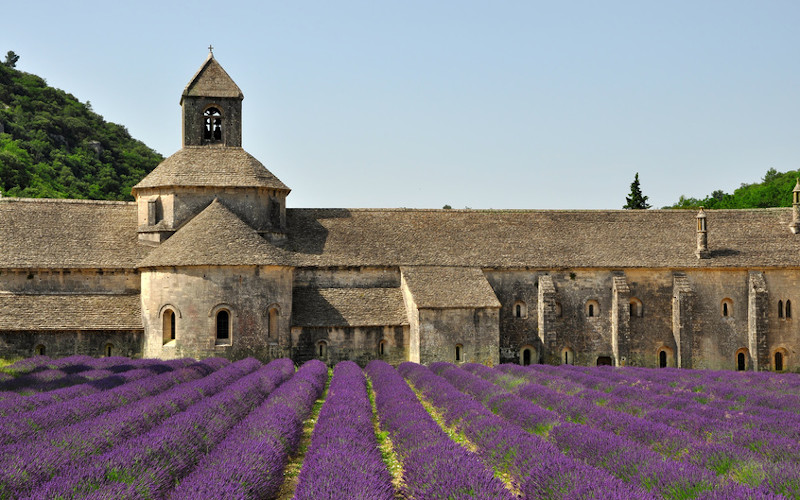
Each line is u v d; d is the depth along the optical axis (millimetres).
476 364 51156
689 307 59469
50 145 132500
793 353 60906
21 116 139500
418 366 48844
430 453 19531
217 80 59875
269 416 24594
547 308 58344
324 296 56031
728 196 148875
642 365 60281
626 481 18094
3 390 32875
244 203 56625
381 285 58094
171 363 44406
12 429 21969
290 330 53031
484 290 56062
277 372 40250
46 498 14859
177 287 50000
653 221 65250
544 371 48375
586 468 17734
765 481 17109
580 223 64188
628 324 59188
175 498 15203
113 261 53688
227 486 15648
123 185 137750
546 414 27141
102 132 158500
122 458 17547
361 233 60438
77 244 54406
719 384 41125
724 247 62312
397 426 25812
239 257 50500
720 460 19609
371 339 54625
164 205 55906
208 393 32469
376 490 15820
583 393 35375
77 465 17625
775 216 65625
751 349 60188
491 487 16312
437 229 61906
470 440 25344
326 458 18344
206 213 53719
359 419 25250
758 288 60031
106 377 36625
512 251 60344
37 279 52656
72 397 30641
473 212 64375
